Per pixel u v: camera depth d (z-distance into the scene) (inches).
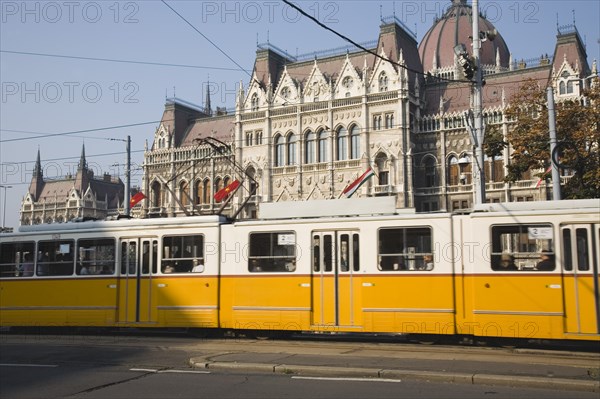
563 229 602.2
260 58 2664.9
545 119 1213.1
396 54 2373.3
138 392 424.2
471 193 2214.6
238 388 429.4
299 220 705.0
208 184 2714.1
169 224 765.9
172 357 586.6
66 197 4308.6
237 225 733.3
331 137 2354.8
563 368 474.3
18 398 413.7
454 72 2635.3
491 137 1236.5
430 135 2324.1
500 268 617.3
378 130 2278.5
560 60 2228.1
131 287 772.6
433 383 439.5
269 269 710.5
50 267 818.2
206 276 737.6
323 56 2564.0
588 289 585.9
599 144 1171.9
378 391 413.1
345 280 677.3
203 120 2918.3
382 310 656.4
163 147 2876.5
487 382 435.2
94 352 627.2
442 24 2844.5
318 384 439.2
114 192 4517.7
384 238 666.8
